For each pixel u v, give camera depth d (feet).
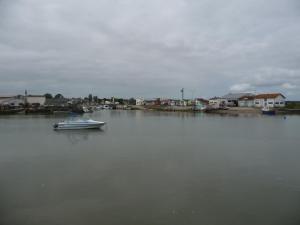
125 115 330.54
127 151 87.04
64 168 65.26
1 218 38.83
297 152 84.53
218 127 169.27
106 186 51.72
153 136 127.13
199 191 48.91
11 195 47.44
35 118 262.26
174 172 61.11
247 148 92.22
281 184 52.75
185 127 171.22
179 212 40.47
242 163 69.62
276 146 96.63
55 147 96.53
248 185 52.08
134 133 140.56
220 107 382.01
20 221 38.04
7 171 63.00
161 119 253.03
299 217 38.75
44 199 45.52
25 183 53.78
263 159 74.54
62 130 155.94
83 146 98.37
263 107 334.03
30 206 42.75
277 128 160.25
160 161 72.23
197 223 37.27
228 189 49.88
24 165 68.69
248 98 396.16
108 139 117.91
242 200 44.78
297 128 159.74
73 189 50.21
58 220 38.29
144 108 544.21
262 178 56.59
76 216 39.42
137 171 62.13
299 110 305.94
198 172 61.21
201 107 402.72
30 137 126.72
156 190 49.42
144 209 41.45
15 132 147.64
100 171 62.28
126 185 52.21
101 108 565.94
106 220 38.19
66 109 374.63
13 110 338.54
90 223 37.40
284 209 41.39
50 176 58.44
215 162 70.90
